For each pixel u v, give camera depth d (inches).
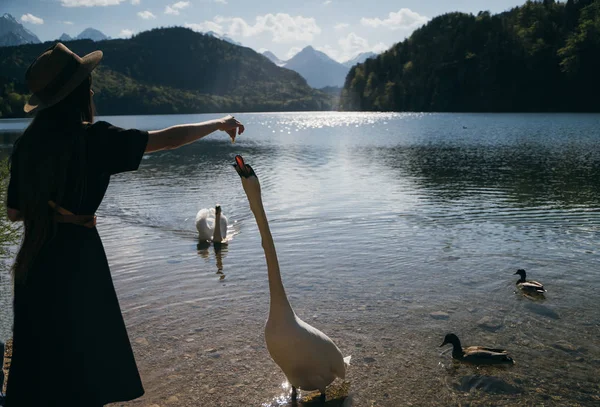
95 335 108.4
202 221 405.1
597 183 664.4
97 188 107.0
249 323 235.9
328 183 703.7
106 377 110.3
